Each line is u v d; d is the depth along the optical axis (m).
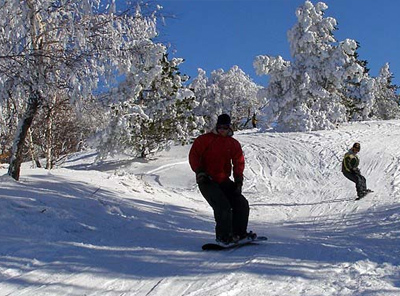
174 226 8.77
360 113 42.34
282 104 32.75
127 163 23.36
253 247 6.52
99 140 22.27
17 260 5.38
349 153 14.70
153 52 9.40
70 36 8.59
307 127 30.77
